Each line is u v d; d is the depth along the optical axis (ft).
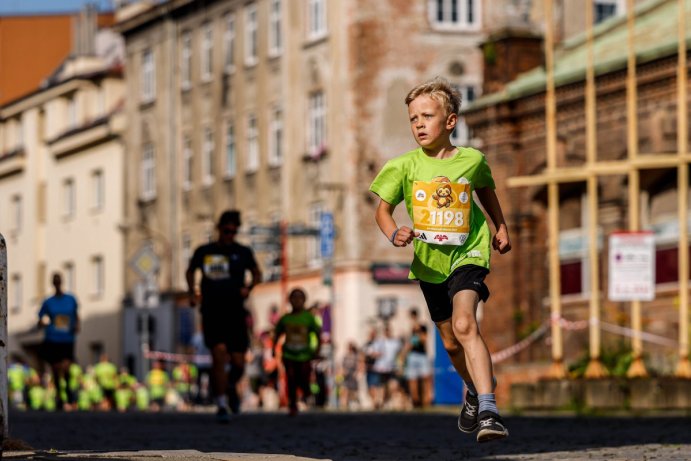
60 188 412.77
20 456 51.52
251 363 226.17
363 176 283.79
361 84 284.82
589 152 154.61
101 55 444.14
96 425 104.42
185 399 252.01
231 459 54.70
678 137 165.48
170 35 353.92
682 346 145.89
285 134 305.53
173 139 353.92
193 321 343.87
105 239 387.14
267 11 313.73
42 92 425.28
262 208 315.17
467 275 50.93
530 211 198.08
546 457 62.49
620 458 61.00
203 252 107.34
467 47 290.15
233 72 328.29
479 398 49.08
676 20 186.91
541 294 197.67
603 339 182.29
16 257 439.22
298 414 132.67
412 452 69.10
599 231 187.42
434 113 50.88
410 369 189.67
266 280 306.55
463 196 51.52
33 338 405.39
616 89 182.09
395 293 281.13
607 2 254.68
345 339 279.69
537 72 198.90
